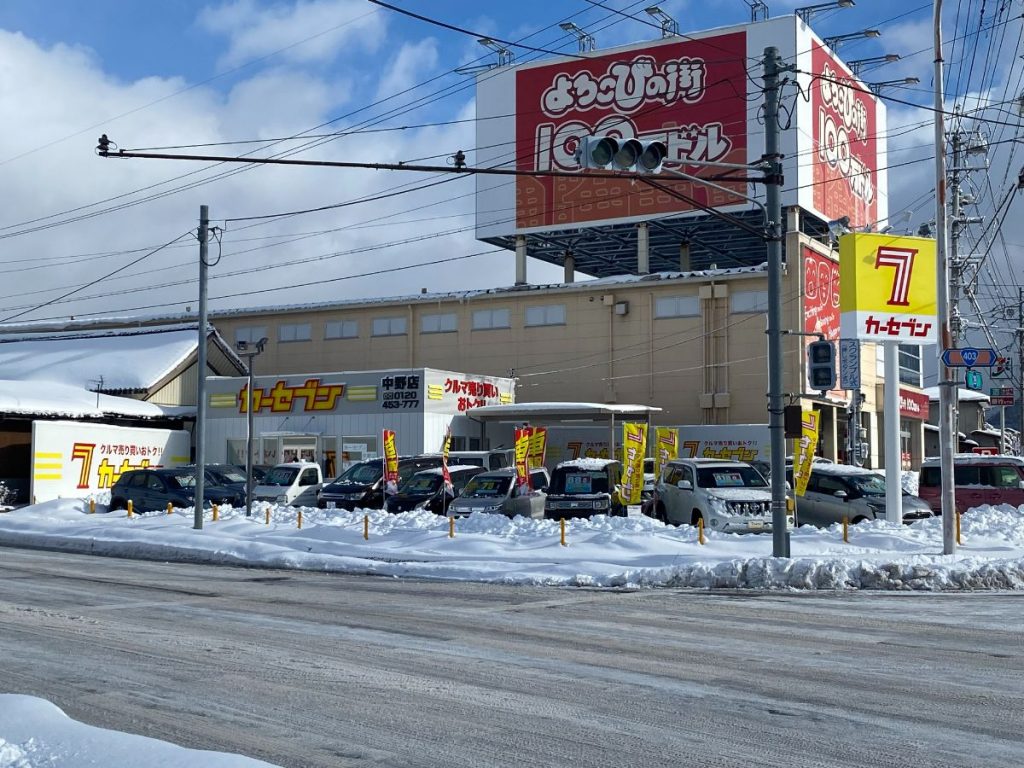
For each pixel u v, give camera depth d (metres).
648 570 18.11
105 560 22.95
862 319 24.25
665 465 26.88
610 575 18.09
